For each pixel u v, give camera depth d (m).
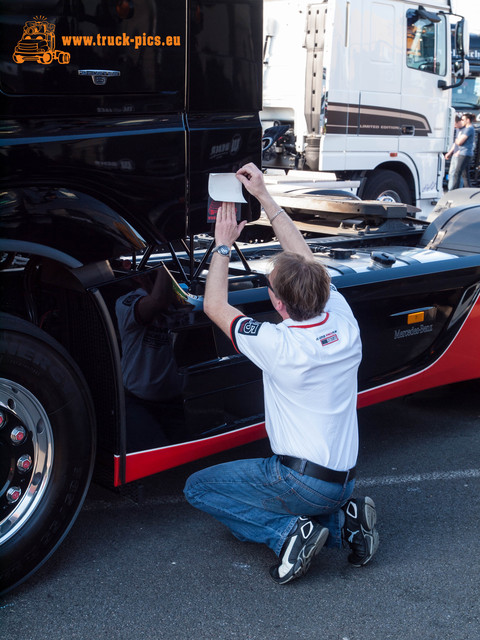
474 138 11.70
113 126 2.40
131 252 2.53
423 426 3.98
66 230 2.31
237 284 2.92
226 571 2.60
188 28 2.48
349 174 8.55
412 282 3.39
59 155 2.30
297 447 2.42
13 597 2.41
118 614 2.34
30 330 2.28
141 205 2.51
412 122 8.93
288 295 2.36
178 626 2.30
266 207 2.71
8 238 2.23
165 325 2.61
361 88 8.22
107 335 2.45
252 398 2.95
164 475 3.30
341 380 2.40
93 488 3.17
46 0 2.21
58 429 2.38
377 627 2.32
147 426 2.63
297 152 8.20
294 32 8.03
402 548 2.77
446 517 3.01
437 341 3.67
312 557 2.55
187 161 2.57
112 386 2.52
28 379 2.28
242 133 2.71
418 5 8.65
